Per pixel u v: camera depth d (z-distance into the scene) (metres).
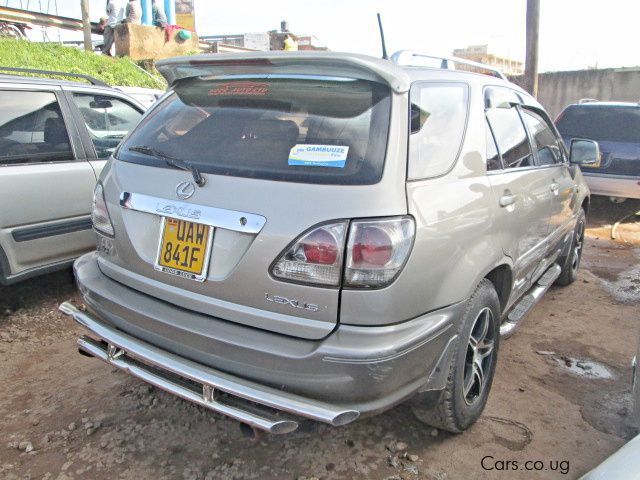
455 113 2.79
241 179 2.28
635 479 1.64
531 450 2.81
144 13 14.57
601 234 7.50
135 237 2.54
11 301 4.47
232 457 2.70
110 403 3.11
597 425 3.04
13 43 10.78
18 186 3.89
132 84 11.34
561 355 3.85
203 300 2.32
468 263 2.50
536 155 3.82
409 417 3.03
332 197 2.12
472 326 2.65
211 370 2.22
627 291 5.20
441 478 2.59
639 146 7.80
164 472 2.59
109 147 4.67
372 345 2.07
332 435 2.87
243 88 2.66
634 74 15.92
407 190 2.21
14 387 3.26
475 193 2.65
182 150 2.56
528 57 10.73
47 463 2.63
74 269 2.89
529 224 3.38
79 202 4.28
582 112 8.38
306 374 2.09
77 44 15.30
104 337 2.50
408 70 2.65
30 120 4.10
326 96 2.43
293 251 2.11
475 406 2.87
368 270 2.07
